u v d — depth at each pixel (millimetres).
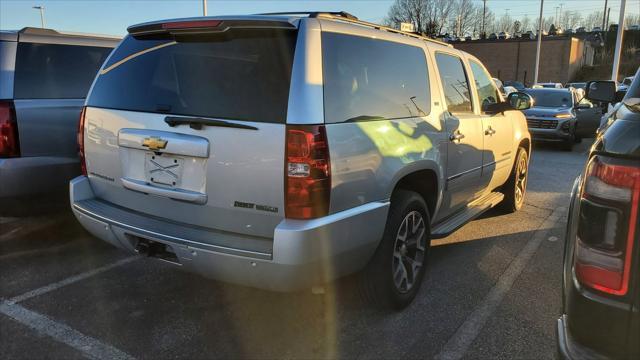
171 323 3398
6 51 4566
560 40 45094
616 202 1764
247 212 2799
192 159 2943
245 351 3072
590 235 1847
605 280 1803
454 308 3629
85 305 3633
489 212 6258
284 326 3369
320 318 3475
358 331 3309
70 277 4113
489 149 4961
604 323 1813
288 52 2771
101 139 3414
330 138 2732
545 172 9438
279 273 2672
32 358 2971
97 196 3596
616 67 19969
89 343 3141
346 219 2830
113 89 3400
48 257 4531
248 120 2744
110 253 4641
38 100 4641
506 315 3531
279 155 2658
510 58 47188
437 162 3797
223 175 2820
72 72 5031
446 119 4012
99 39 5410
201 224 2998
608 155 1814
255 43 2873
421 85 3795
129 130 3193
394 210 3344
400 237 3477
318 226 2670
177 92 3049
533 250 4867
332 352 3062
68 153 4789
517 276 4219
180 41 3131
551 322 3439
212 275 2906
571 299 1937
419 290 3898
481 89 5094
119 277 4121
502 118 5383
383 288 3332
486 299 3779
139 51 3330
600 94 4648
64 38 5070
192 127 2895
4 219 5559
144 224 3137
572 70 47406
